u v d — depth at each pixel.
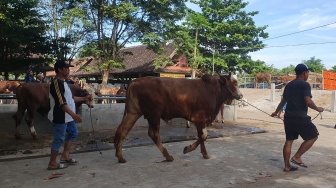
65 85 5.50
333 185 4.93
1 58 19.16
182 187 4.78
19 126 8.77
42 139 8.28
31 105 8.09
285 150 5.68
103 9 22.44
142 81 6.21
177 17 23.86
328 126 12.34
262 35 30.83
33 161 6.29
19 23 17.84
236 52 30.84
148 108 6.12
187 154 6.95
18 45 17.95
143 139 8.45
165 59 25.03
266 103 21.62
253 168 5.86
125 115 6.43
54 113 5.45
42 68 21.38
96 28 23.52
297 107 5.54
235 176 5.34
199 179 5.17
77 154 6.93
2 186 4.78
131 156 6.75
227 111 13.13
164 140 8.37
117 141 6.20
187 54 27.25
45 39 20.66
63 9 22.28
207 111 6.54
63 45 22.50
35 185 4.83
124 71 29.03
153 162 6.24
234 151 7.31
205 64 29.42
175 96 6.23
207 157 6.54
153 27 23.72
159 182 5.00
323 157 6.80
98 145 7.62
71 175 5.35
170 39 24.06
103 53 23.50
